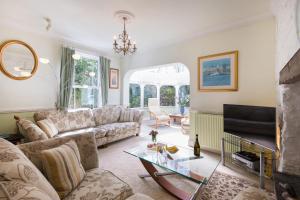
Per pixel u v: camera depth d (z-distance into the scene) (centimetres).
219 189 207
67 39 377
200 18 276
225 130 283
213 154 318
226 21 287
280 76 151
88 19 280
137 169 262
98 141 345
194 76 363
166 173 230
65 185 130
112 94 511
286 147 136
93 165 183
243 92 296
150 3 230
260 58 277
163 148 242
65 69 382
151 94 795
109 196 129
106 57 490
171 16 268
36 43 341
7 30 303
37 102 346
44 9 249
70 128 352
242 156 248
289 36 153
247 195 128
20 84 322
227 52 312
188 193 199
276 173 141
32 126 245
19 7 243
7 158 101
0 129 300
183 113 714
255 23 281
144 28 317
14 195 71
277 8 218
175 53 398
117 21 287
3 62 298
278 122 189
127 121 455
